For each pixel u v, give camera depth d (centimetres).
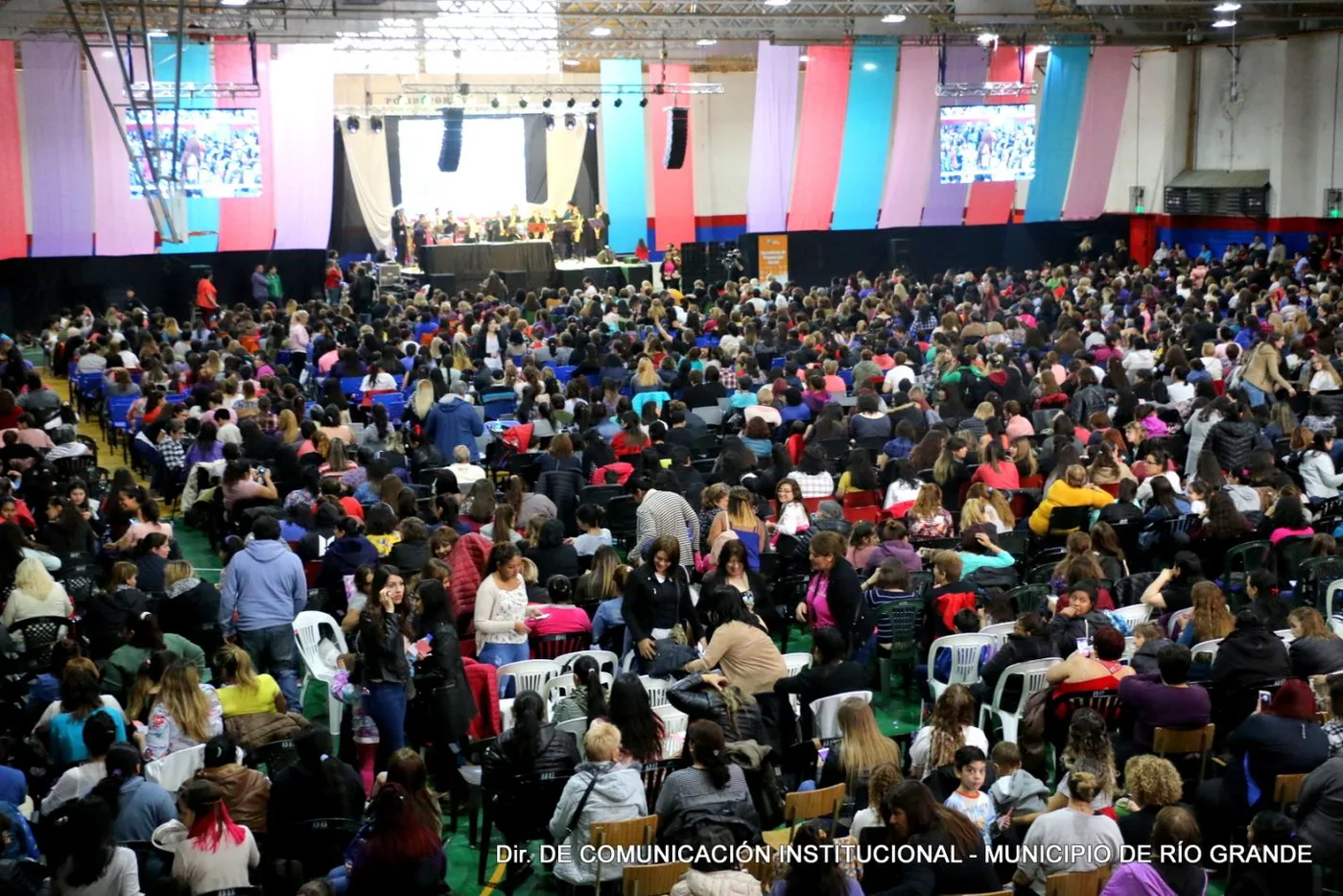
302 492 1310
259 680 848
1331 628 1004
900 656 1092
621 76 3491
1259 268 3084
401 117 3750
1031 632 915
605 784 702
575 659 942
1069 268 3136
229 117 2698
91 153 2855
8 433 1573
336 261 3409
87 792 729
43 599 1030
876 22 2956
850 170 3394
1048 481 1392
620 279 3628
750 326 2266
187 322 3247
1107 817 660
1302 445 1442
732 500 1157
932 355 2138
